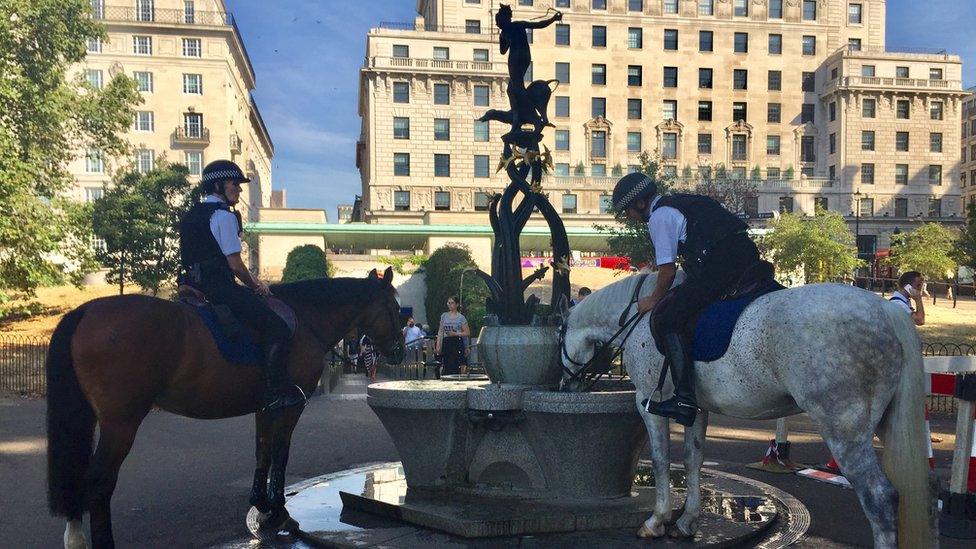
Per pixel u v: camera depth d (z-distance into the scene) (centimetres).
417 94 6250
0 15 2123
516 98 680
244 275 520
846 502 665
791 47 7144
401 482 657
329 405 1384
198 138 5541
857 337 396
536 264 4556
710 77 7025
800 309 413
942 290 5212
